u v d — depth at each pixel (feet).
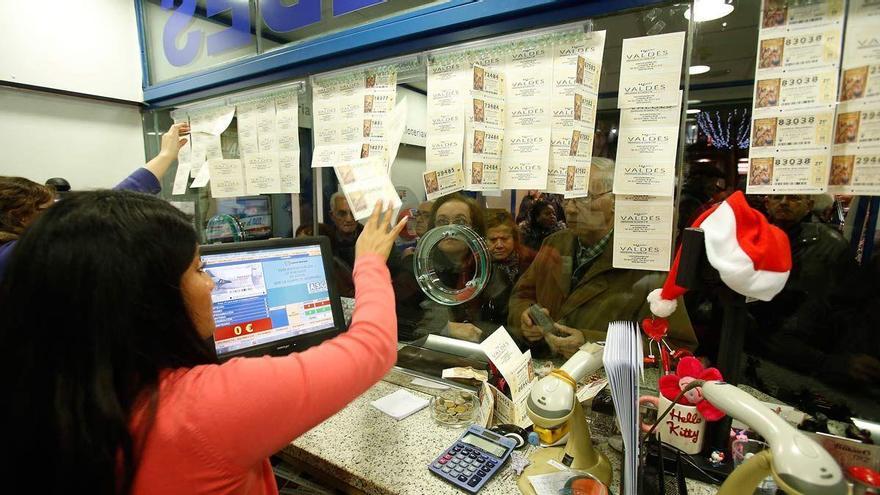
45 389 1.43
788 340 3.35
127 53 6.43
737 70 2.83
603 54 3.18
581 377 2.41
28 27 5.45
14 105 5.46
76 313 1.44
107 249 1.47
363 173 3.76
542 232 3.86
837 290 3.11
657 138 3.01
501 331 3.46
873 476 2.01
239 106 5.30
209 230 6.14
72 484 1.42
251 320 3.51
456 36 3.68
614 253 3.24
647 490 2.19
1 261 2.81
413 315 4.74
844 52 2.46
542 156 3.44
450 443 3.00
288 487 3.56
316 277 3.94
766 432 1.61
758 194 2.84
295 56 4.58
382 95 4.17
